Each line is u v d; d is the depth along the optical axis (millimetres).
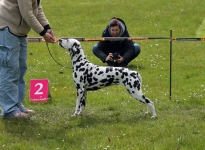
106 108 9930
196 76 13711
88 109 9891
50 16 29625
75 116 9289
